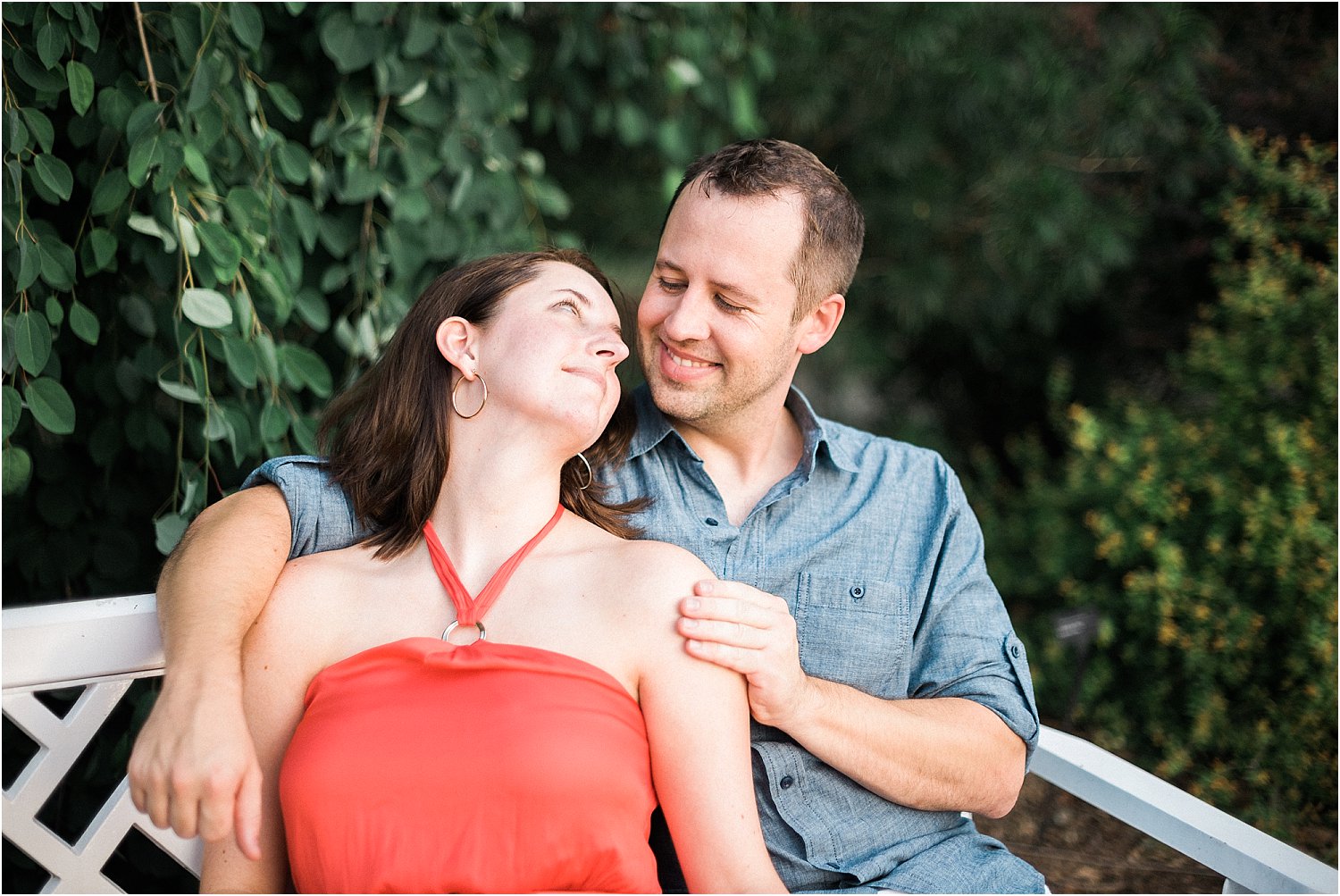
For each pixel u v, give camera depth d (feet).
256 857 3.60
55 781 4.72
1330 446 9.80
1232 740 9.38
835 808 4.99
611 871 3.97
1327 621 9.14
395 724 4.02
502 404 4.54
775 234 5.12
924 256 13.69
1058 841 8.36
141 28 5.73
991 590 5.61
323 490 4.85
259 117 6.55
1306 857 4.87
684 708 4.19
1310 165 11.70
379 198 7.23
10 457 5.42
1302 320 10.23
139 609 4.78
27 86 5.64
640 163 13.42
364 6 6.56
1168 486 10.22
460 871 3.88
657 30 9.20
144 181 5.83
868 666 5.30
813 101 12.83
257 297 6.48
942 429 15.11
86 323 5.60
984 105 13.10
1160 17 12.62
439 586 4.46
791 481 5.50
